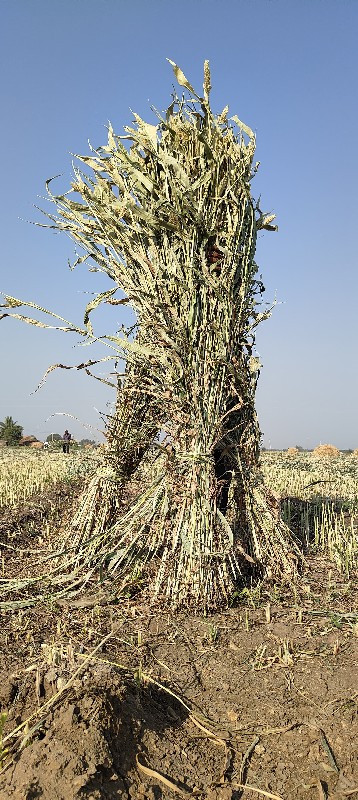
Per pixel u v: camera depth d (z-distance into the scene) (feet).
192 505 14.16
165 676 10.90
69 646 11.27
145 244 15.55
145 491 15.52
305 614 13.93
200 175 15.16
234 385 15.25
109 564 16.06
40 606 14.40
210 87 14.83
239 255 15.07
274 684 10.73
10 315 15.33
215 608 13.92
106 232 15.51
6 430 116.16
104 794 7.56
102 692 9.06
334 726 9.55
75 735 8.12
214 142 15.11
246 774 8.68
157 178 15.26
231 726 9.68
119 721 8.72
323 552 20.03
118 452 16.60
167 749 8.91
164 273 15.07
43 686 9.77
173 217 14.66
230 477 15.88
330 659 11.62
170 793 8.14
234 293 15.24
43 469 45.06
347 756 8.96
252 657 11.68
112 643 12.06
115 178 15.47
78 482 30.19
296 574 15.96
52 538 20.31
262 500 15.79
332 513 25.21
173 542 14.14
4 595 15.17
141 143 15.05
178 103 15.17
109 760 8.04
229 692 10.51
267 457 66.85
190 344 14.70
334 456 76.43
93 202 15.67
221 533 14.38
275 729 9.51
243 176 15.29
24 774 7.58
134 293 15.06
